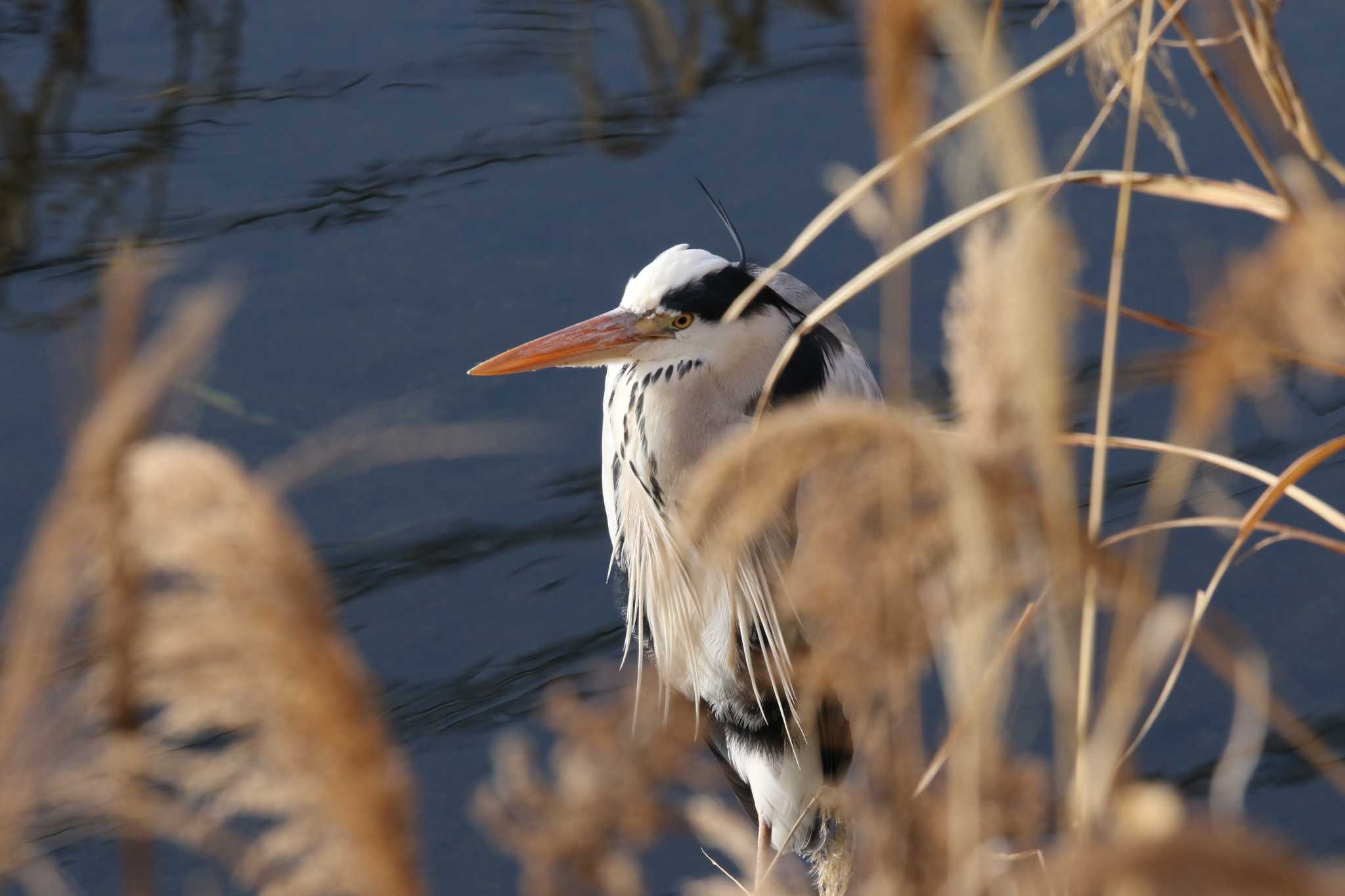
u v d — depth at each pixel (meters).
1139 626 3.64
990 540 3.32
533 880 4.42
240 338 12.28
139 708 2.40
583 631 10.46
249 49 16.02
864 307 12.91
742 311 9.06
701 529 3.39
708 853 8.51
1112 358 3.67
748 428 8.98
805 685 3.87
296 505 11.29
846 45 15.97
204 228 13.47
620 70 15.68
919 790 3.90
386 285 12.95
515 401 12.06
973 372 3.29
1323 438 11.36
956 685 3.68
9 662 2.29
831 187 13.56
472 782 9.22
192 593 2.30
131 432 2.22
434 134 14.79
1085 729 3.61
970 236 3.37
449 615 10.60
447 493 11.51
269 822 7.23
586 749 4.48
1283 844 1.74
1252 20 4.08
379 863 2.48
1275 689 9.63
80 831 7.79
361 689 2.42
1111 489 11.25
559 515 11.38
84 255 13.03
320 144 14.64
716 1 16.67
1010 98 2.99
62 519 2.25
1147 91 3.84
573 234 13.56
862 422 3.21
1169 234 13.16
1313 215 3.44
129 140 14.65
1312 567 10.53
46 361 11.88
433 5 16.77
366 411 11.52
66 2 16.47
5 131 14.71
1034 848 3.75
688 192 14.00
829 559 3.56
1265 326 3.20
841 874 7.33
